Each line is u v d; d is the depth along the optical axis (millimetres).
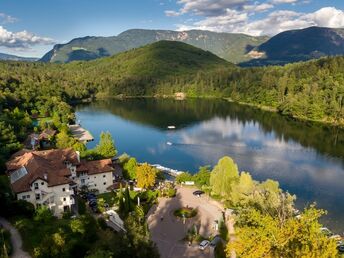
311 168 148875
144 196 110062
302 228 45438
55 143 176125
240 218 63625
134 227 62875
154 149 183875
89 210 98625
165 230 92312
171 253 81250
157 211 103688
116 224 88062
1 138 143625
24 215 80688
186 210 103312
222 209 104312
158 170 137000
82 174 112875
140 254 57781
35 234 69000
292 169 147750
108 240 59875
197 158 166000
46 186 90000
